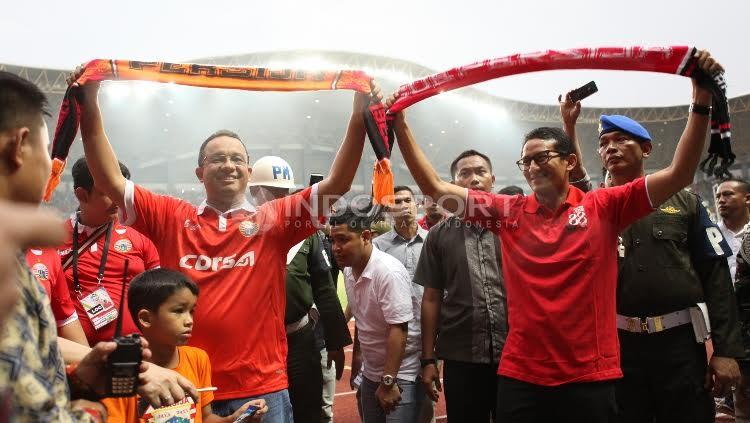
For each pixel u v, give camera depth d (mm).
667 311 3307
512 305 2943
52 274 2799
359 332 3939
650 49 2627
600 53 2691
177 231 2844
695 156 2639
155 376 1688
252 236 2822
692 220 3400
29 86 1201
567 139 2986
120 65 2713
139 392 1638
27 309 1081
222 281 2758
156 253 3635
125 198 2799
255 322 2748
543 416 2830
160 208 2869
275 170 4547
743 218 6113
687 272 3316
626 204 2811
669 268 3311
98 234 3420
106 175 2777
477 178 4234
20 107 1157
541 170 2906
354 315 3980
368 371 3904
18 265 1081
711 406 3316
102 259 3361
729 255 3312
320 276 4012
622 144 3389
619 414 3385
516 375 2859
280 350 2852
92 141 2750
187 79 2781
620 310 3398
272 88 2805
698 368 3285
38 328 1117
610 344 2787
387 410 3625
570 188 3016
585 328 2748
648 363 3328
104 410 1457
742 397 3914
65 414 1113
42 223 769
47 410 1048
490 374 3621
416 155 3027
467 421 3625
